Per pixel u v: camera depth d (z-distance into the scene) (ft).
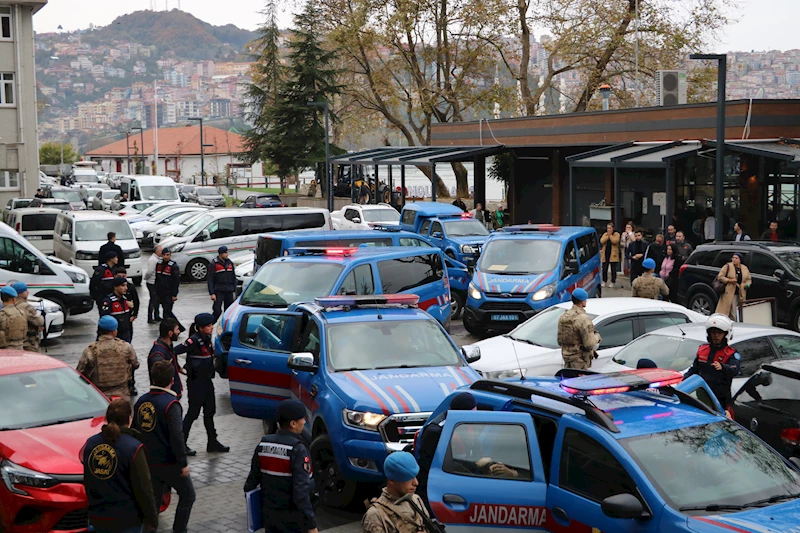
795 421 28.94
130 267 90.89
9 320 41.86
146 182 169.48
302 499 21.15
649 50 149.59
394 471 16.97
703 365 31.50
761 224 89.20
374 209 114.83
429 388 29.66
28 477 26.32
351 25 161.38
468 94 170.09
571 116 113.39
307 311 35.22
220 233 95.20
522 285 60.49
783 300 58.08
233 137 406.21
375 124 186.39
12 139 170.91
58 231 98.89
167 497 28.17
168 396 26.89
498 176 134.21
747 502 19.07
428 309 51.03
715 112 91.86
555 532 20.56
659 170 99.60
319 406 30.50
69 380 31.71
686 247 72.64
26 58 170.40
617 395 22.62
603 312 43.60
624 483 19.35
